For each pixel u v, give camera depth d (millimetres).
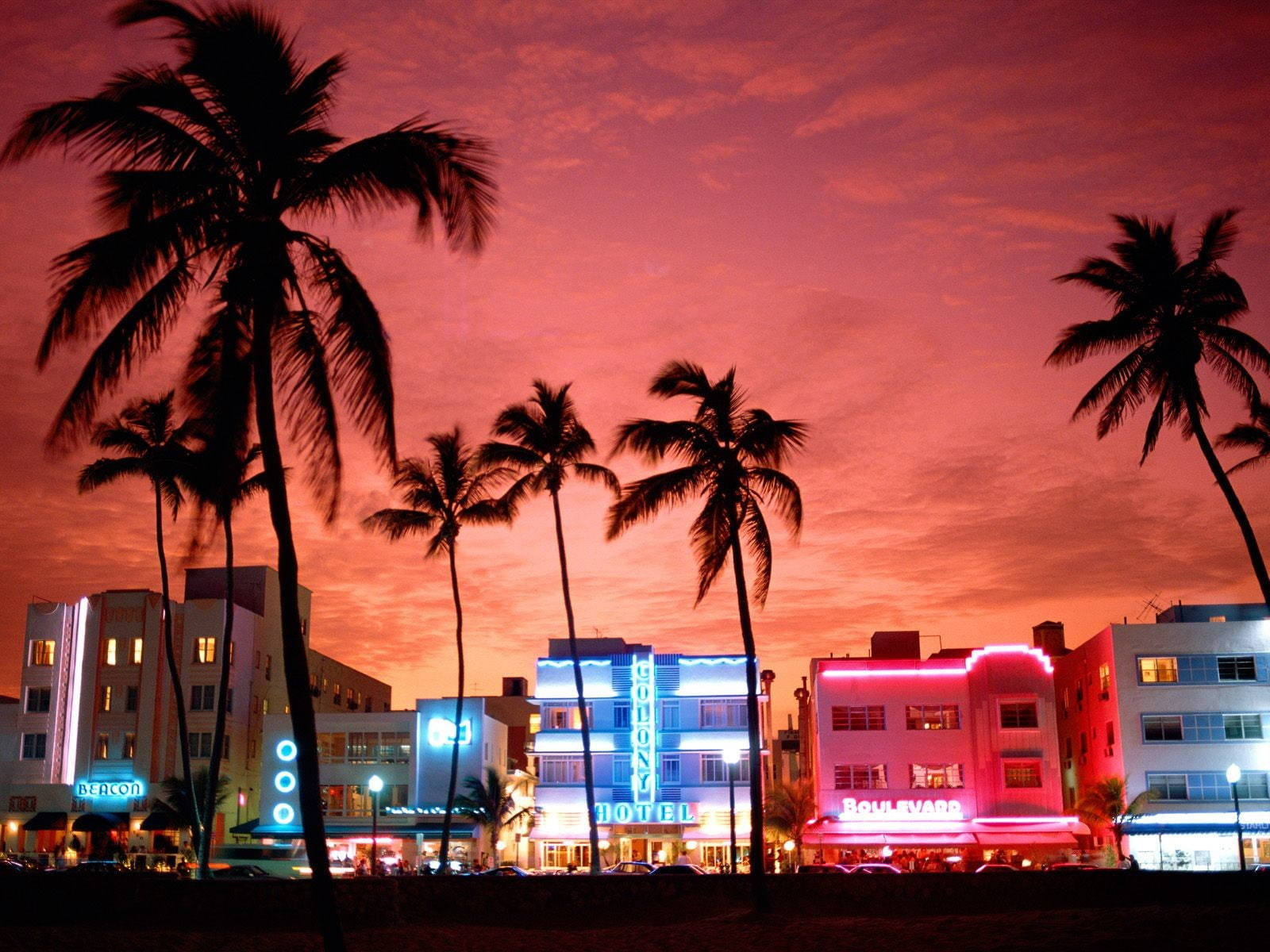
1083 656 82625
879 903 41125
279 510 23578
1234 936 29812
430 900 40531
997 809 77750
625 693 84938
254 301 24047
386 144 23781
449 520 63844
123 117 22938
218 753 53438
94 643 91688
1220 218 47656
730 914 39250
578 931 37594
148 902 37219
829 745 80688
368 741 86375
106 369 22781
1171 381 47562
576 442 61375
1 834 88188
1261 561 44969
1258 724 73812
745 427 42375
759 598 42000
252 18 23812
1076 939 31016
